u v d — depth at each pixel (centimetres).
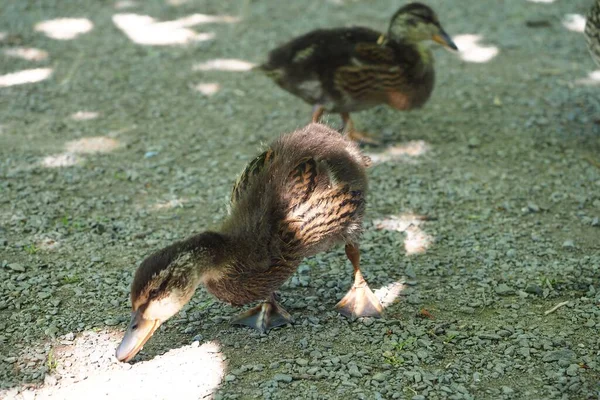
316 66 200
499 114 213
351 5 270
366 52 199
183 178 194
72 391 154
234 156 200
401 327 163
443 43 205
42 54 233
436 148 203
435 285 170
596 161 198
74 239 178
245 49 238
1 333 161
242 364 158
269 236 157
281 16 261
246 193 161
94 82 223
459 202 188
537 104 216
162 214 185
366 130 208
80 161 197
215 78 226
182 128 208
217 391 154
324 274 172
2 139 203
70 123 209
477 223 183
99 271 172
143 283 152
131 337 152
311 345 160
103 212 185
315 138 165
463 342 161
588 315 165
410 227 182
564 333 162
